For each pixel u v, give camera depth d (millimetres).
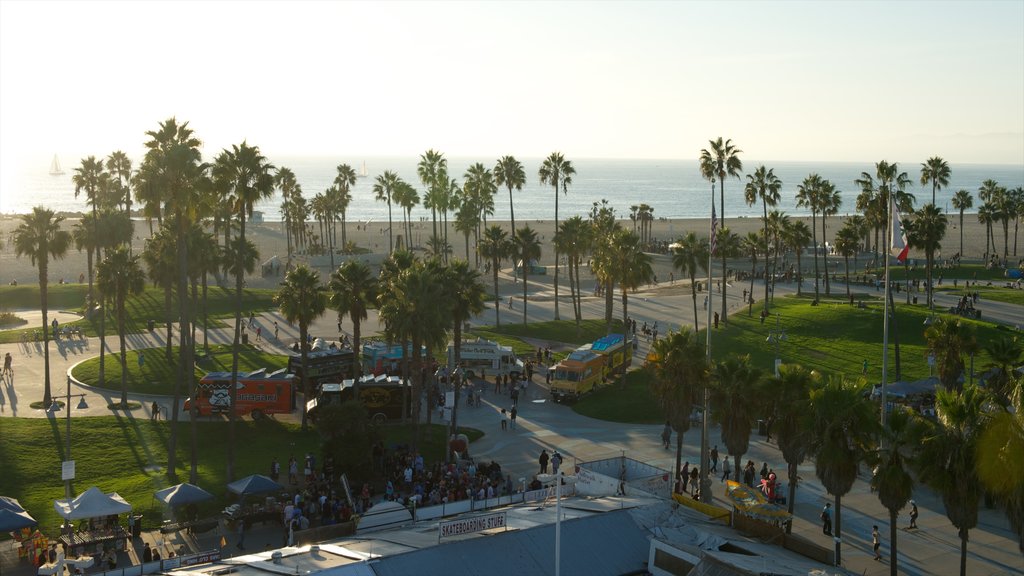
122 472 54656
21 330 102812
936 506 49875
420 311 57969
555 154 116625
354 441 51875
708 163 105000
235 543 43156
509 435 65188
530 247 108625
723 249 104750
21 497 49344
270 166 55281
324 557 36125
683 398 50156
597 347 82188
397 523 43281
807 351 90125
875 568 40469
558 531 32156
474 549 37000
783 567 35875
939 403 34844
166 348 92375
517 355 91812
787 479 54969
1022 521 31547
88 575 35531
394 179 165750
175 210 53500
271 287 143875
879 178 80625
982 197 184125
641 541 40219
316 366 75750
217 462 57281
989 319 101188
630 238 85250
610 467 53562
